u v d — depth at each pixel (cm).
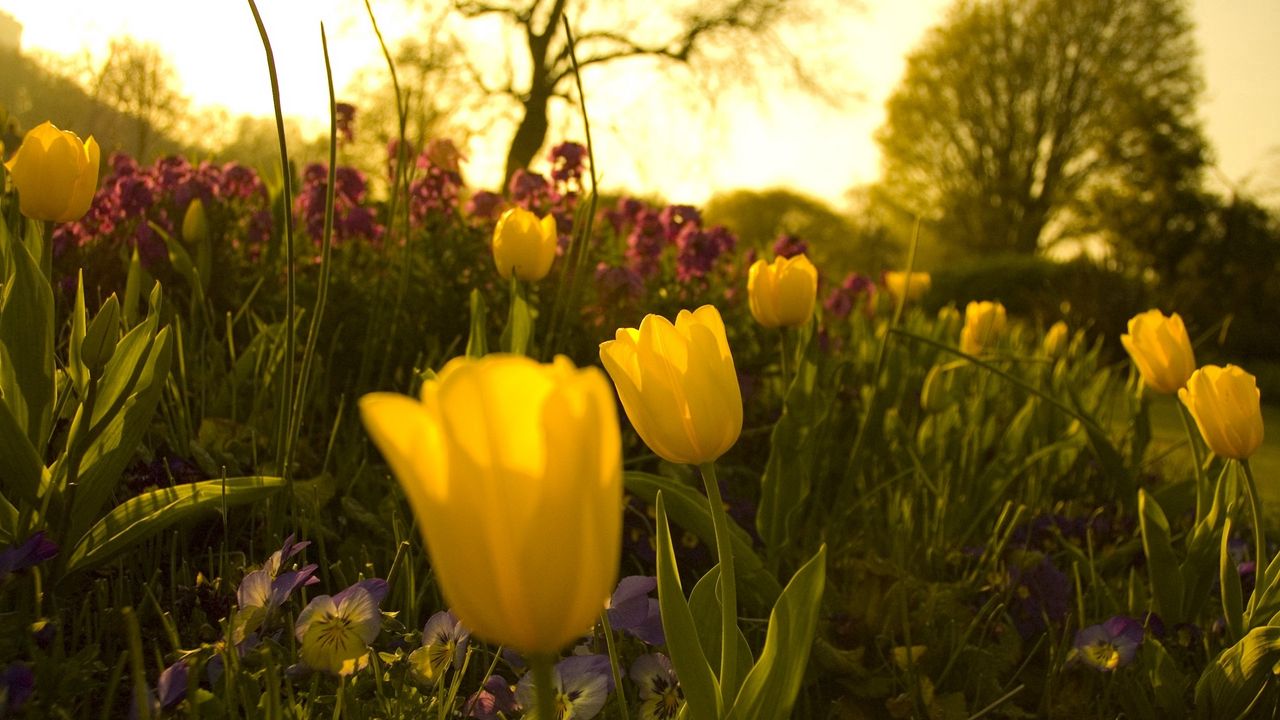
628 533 85
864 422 95
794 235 168
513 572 22
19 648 48
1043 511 112
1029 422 119
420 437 21
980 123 1401
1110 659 65
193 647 52
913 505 100
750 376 130
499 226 83
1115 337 443
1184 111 1254
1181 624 74
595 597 23
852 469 95
